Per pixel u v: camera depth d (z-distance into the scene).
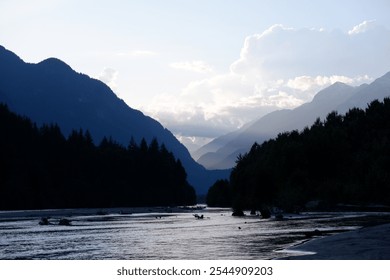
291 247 41.00
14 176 173.88
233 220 91.88
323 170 155.88
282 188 134.38
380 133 174.38
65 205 194.38
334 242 41.50
